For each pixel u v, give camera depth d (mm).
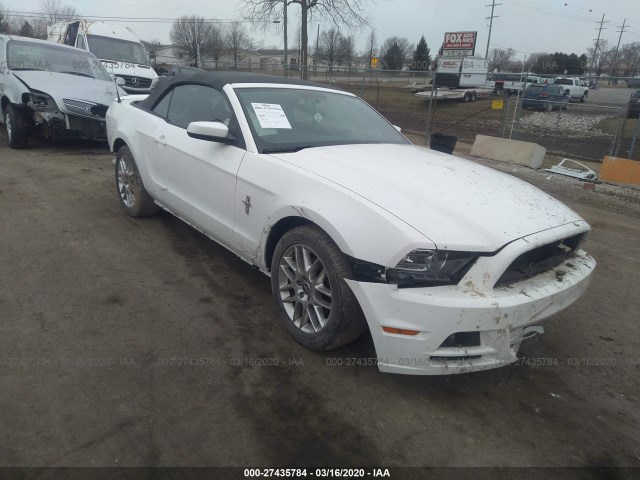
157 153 4324
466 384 2824
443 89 26703
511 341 2482
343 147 3502
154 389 2559
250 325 3248
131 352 2859
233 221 3457
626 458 2346
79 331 3033
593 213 7215
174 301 3496
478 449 2332
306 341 2945
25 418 2295
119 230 4789
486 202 2729
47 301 3361
